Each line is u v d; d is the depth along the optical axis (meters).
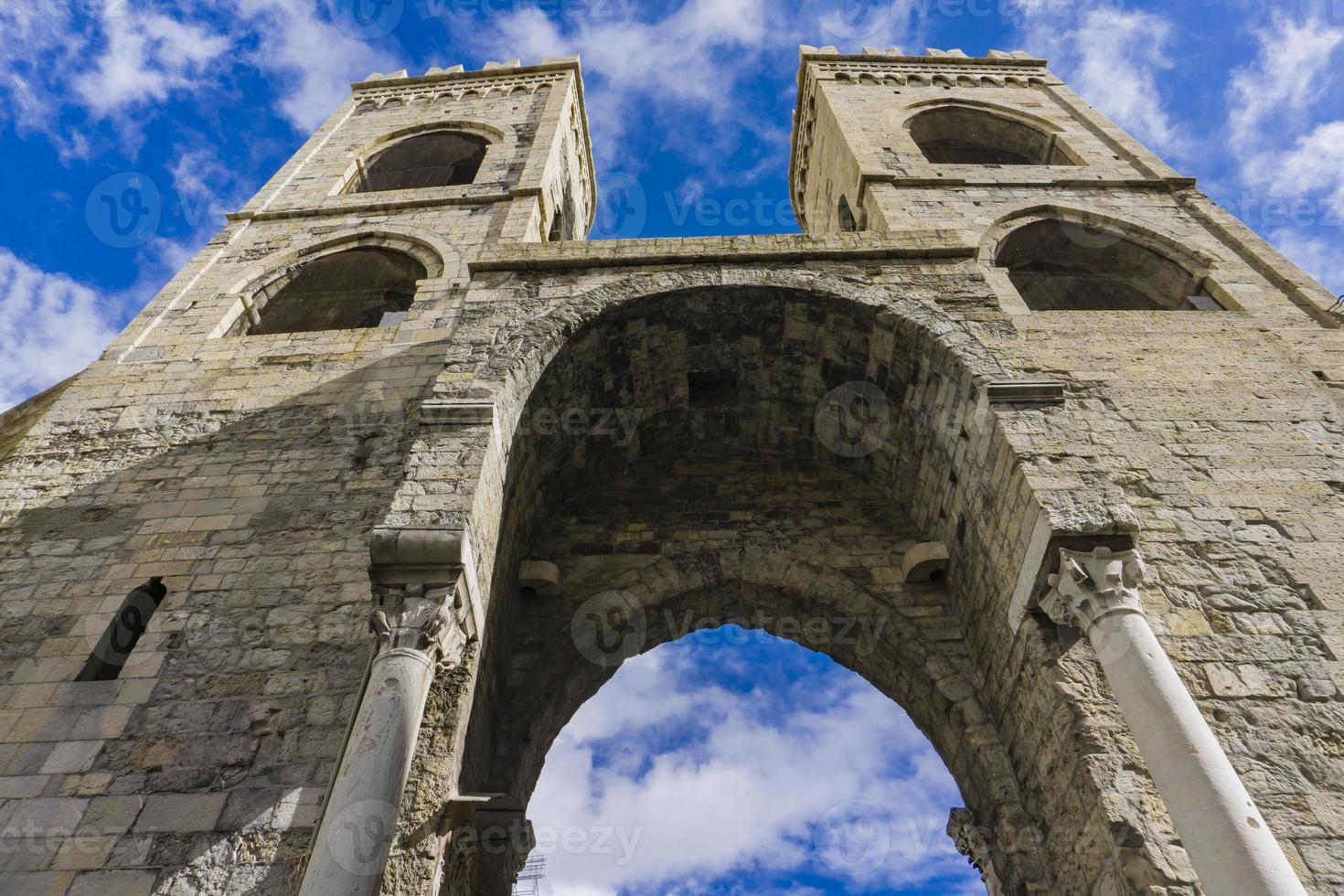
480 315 12.76
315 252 18.36
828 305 12.71
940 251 13.70
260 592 10.63
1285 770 8.20
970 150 24.36
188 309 16.61
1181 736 7.36
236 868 8.05
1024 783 9.90
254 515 11.78
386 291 18.88
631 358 13.37
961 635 11.71
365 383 14.05
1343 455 11.52
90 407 13.94
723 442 15.16
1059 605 8.98
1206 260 16.41
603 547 13.45
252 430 13.34
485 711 10.46
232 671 9.75
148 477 12.52
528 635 12.21
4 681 9.75
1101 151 21.39
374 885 6.80
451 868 8.66
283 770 8.80
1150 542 10.31
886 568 12.77
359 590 10.57
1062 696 8.80
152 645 10.08
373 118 25.97
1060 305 18.56
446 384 11.24
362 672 9.66
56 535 11.62
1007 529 10.04
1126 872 7.51
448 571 9.03
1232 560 10.09
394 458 12.57
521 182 20.52
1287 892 6.34
